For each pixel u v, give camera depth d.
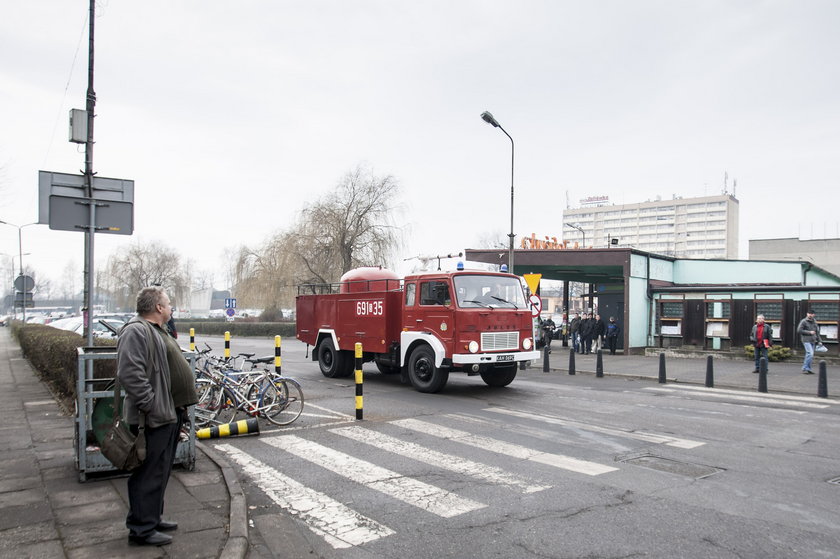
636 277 23.41
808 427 9.21
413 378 12.95
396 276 15.73
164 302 4.63
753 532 4.82
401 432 8.70
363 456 7.31
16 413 9.51
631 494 5.80
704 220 145.38
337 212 36.28
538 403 11.39
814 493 5.85
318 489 6.01
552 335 33.41
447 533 4.84
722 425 9.30
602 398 12.11
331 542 4.67
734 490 5.94
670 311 22.97
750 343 20.62
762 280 25.67
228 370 9.79
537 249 24.91
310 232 36.44
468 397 12.16
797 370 17.05
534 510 5.36
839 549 4.49
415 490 5.96
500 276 12.98
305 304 16.61
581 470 6.66
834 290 19.00
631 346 22.91
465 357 11.97
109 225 8.49
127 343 4.19
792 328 19.72
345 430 8.84
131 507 4.32
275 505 5.54
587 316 24.83
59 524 4.70
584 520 5.10
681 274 26.98
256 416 9.18
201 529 4.66
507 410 10.56
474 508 5.42
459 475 6.48
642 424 9.34
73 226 8.23
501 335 12.55
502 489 5.97
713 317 21.66
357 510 5.39
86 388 5.89
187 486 5.77
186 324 50.44
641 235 152.00
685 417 9.98
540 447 7.76
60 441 7.49
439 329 12.37
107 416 5.91
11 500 5.26
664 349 22.16
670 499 5.65
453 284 12.21
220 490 5.65
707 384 14.23
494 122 21.64
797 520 5.10
